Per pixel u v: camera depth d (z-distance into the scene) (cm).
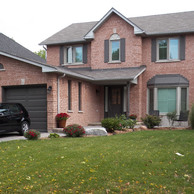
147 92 1984
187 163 743
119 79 1702
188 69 1903
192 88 1889
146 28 2039
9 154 861
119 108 2005
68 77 1620
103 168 704
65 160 778
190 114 1528
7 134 1453
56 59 2216
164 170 690
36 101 1559
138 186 594
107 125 1376
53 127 1485
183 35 1917
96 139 1115
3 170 707
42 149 920
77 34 2241
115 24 2017
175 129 1533
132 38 1970
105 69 2034
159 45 1984
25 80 1556
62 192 571
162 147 939
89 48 2133
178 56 1939
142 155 818
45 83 1505
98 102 2041
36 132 1148
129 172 676
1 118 1242
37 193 570
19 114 1364
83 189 582
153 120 1587
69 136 1245
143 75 2000
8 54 1560
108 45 2031
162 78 1941
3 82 1614
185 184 602
